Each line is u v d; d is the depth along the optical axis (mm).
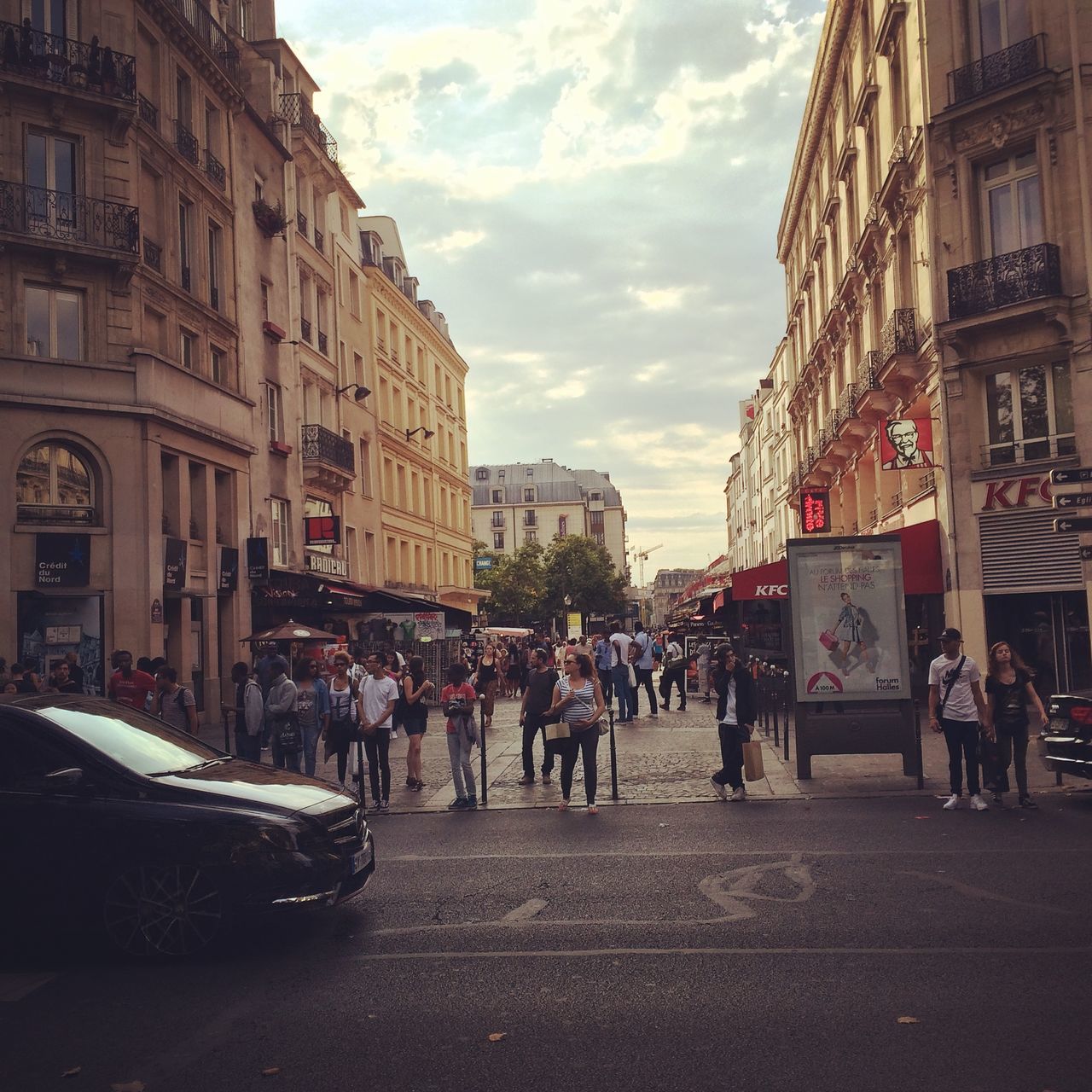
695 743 18938
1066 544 21766
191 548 25984
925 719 21609
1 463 21625
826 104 37812
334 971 6617
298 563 33969
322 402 38656
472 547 67188
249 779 7773
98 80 23094
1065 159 21781
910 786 13469
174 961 7020
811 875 8664
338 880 7344
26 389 21969
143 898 7004
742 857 9492
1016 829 10352
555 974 6332
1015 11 22844
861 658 14117
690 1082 4676
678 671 26922
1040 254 21797
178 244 26469
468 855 10227
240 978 6562
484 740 13578
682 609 51625
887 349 26750
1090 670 21703
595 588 102938
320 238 39281
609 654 26266
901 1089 4531
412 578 50938
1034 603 22594
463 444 66500
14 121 22250
